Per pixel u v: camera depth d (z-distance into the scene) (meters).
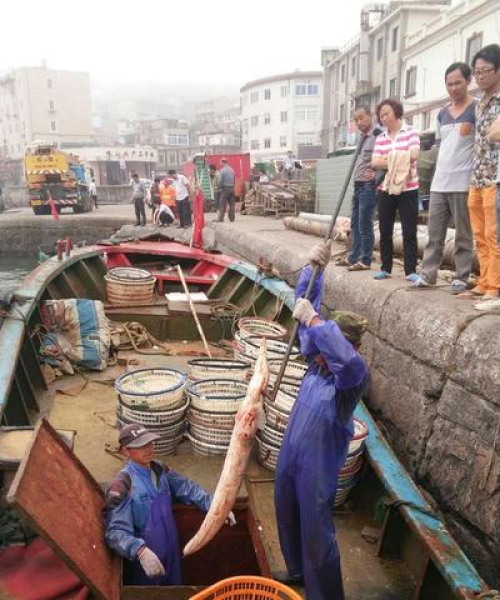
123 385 3.80
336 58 44.81
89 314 5.33
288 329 5.81
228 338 6.34
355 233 5.68
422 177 9.87
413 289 4.35
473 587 2.26
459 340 3.29
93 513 2.64
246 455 2.49
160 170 71.38
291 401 3.55
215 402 3.59
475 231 4.07
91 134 75.19
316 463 2.36
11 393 3.80
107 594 2.33
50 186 24.11
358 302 4.75
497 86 3.85
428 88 29.08
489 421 2.96
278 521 2.58
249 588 2.31
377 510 3.06
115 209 29.48
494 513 2.83
